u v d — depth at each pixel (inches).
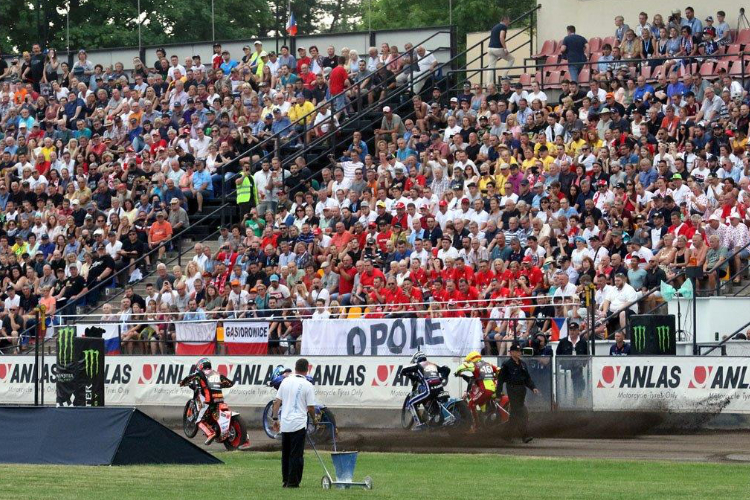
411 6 4399.6
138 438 1326.3
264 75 2817.4
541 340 1768.0
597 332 1811.0
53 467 1280.8
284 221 2303.2
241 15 4581.7
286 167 2544.3
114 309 2294.5
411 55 2709.2
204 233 2507.4
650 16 2687.0
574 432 1619.1
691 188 2014.0
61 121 2874.0
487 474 1225.4
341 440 1582.2
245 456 1434.5
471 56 3575.3
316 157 2608.3
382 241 2114.9
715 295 1857.8
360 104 2659.9
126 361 1969.7
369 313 1893.5
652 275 1865.2
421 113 2532.0
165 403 1930.4
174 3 4323.3
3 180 2723.9
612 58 2561.5
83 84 2940.5
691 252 1883.6
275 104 2726.4
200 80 2842.0
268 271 2127.2
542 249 1969.7
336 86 2701.8
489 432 1582.2
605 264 1907.0
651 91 2333.9
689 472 1217.4
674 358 1606.8
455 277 1957.4
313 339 1899.6
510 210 2090.3
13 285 2393.0
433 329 1809.8
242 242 2281.0
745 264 1926.7
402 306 1946.4
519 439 1547.7
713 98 2224.4
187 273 2218.3
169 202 2512.3
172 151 2588.6
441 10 4183.1
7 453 1343.5
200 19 4379.9
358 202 2285.9
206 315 2112.5
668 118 2224.4
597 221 2020.2
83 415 1342.3
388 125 2519.7
